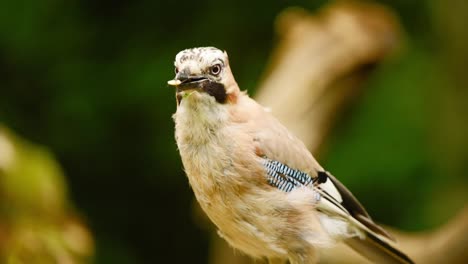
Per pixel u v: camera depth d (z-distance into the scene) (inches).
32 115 564.4
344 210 248.4
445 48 570.6
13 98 565.0
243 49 567.5
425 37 584.7
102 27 576.4
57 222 313.0
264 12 571.5
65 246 311.0
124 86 560.1
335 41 429.1
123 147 565.9
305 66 421.1
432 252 363.3
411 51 577.3
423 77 565.0
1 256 300.0
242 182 227.8
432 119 553.9
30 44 566.6
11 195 306.0
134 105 558.6
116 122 563.5
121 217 575.5
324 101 417.1
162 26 577.3
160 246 580.4
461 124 550.9
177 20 578.2
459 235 355.9
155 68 560.7
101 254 562.6
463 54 561.9
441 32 573.9
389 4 585.6
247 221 231.8
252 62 562.9
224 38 569.0
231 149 227.6
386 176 538.0
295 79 417.4
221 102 230.4
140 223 578.2
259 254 243.1
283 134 242.2
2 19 564.7
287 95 411.2
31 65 567.8
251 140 231.3
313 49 427.5
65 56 570.6
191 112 228.5
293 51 433.4
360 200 538.3
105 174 570.6
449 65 565.9
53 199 314.5
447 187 537.0
